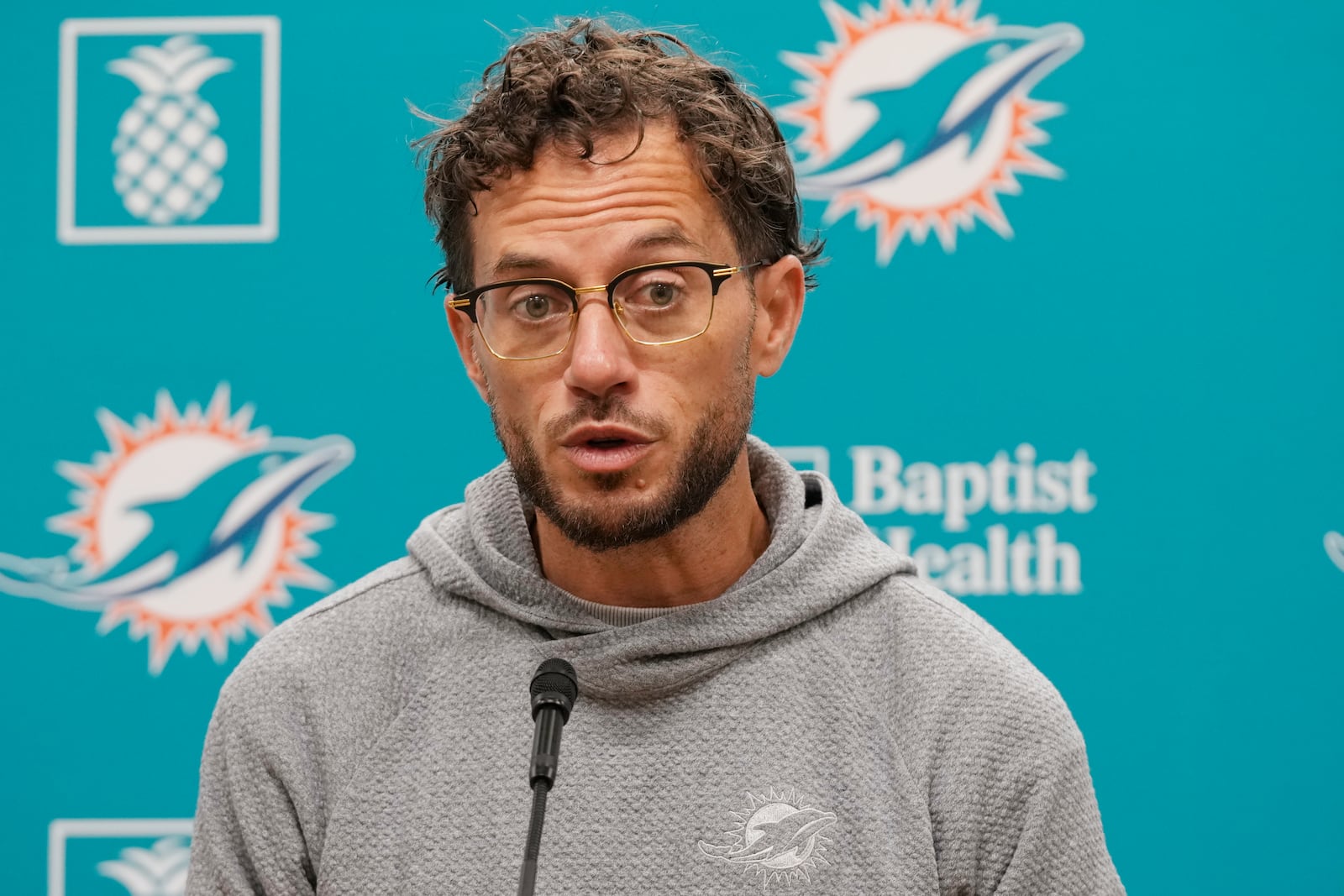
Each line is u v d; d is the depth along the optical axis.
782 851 4.48
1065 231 8.70
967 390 8.69
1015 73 8.77
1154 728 8.46
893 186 8.78
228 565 8.85
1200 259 8.63
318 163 8.99
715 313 4.51
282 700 4.81
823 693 4.73
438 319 8.94
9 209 8.95
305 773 4.71
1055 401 8.65
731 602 4.79
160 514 8.88
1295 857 8.37
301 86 9.01
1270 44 8.66
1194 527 8.54
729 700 4.71
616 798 4.57
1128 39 8.74
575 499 4.46
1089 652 8.52
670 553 4.75
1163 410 8.59
